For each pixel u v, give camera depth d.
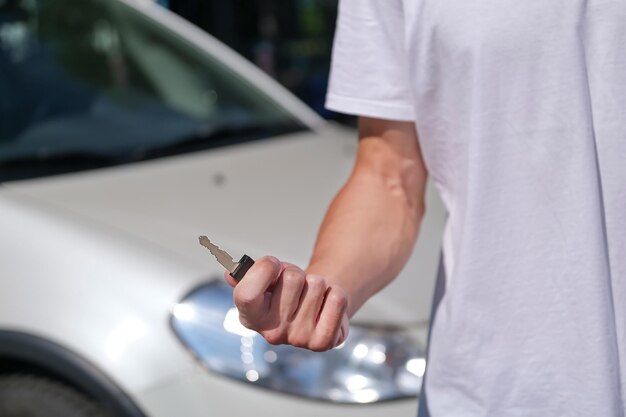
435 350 1.77
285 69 11.07
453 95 1.72
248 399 2.82
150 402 2.85
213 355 2.87
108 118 4.05
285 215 3.47
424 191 1.88
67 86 4.11
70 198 3.43
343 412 2.81
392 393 2.85
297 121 4.43
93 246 3.09
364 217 1.80
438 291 1.82
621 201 1.62
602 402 1.62
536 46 1.63
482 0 1.65
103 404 2.91
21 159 3.73
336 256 1.75
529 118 1.65
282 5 11.05
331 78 1.88
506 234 1.67
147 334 2.91
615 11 1.61
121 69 4.28
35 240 3.14
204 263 3.08
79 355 2.93
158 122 4.11
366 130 1.88
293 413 2.80
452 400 1.74
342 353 2.88
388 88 1.81
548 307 1.65
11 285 3.09
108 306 2.96
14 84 4.04
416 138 1.84
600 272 1.62
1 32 4.16
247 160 3.92
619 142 1.62
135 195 3.50
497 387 1.69
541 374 1.66
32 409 3.04
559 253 1.64
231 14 10.45
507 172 1.67
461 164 1.74
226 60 4.57
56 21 4.27
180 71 4.40
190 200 3.51
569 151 1.63
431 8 1.69
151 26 4.52
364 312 2.96
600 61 1.62
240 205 3.52
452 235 1.78
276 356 2.87
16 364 3.09
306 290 1.54
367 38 1.81
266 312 1.51
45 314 3.01
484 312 1.69
